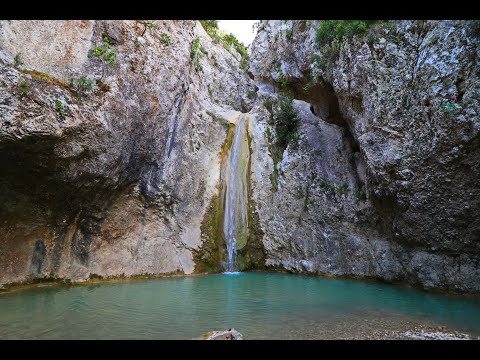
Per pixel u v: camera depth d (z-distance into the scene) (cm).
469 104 928
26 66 963
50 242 1083
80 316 746
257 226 1585
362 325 721
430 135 1034
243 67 2575
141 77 1288
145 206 1352
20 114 846
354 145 1590
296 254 1476
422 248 1112
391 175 1133
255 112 1909
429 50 1064
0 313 761
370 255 1291
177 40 1504
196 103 1742
